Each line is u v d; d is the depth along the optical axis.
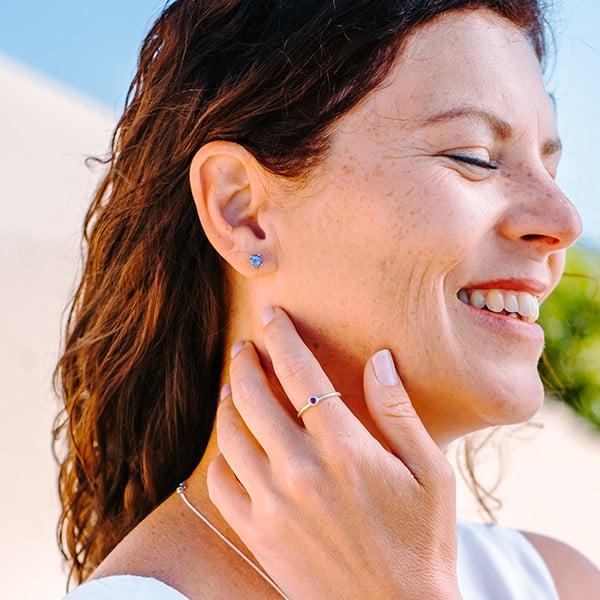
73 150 11.12
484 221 1.59
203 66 1.83
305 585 1.54
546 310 6.19
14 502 5.33
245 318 1.81
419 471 1.57
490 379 1.61
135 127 2.03
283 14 1.69
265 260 1.70
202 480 1.78
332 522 1.53
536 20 1.78
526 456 6.79
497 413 1.63
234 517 1.61
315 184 1.63
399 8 1.60
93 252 2.28
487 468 5.54
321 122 1.62
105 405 2.17
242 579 1.64
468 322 1.62
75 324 2.37
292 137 1.64
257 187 1.70
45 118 12.06
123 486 2.25
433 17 1.62
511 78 1.67
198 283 1.91
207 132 1.76
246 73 1.72
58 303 7.77
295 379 1.59
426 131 1.59
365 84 1.60
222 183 1.72
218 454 1.74
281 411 1.61
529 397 1.63
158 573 1.62
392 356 1.62
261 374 1.68
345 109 1.61
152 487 2.07
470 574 2.17
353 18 1.61
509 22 1.71
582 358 6.63
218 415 1.70
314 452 1.56
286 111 1.65
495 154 1.67
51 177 10.34
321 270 1.63
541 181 1.66
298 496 1.54
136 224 2.01
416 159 1.58
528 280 1.65
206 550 1.67
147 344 2.01
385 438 1.59
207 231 1.73
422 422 1.70
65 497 2.54
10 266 8.20
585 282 6.10
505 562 2.23
